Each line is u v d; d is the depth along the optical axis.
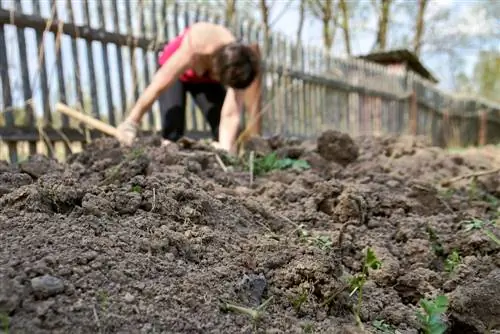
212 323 1.23
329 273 1.53
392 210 2.34
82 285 1.20
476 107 18.36
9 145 3.97
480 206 2.72
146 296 1.24
